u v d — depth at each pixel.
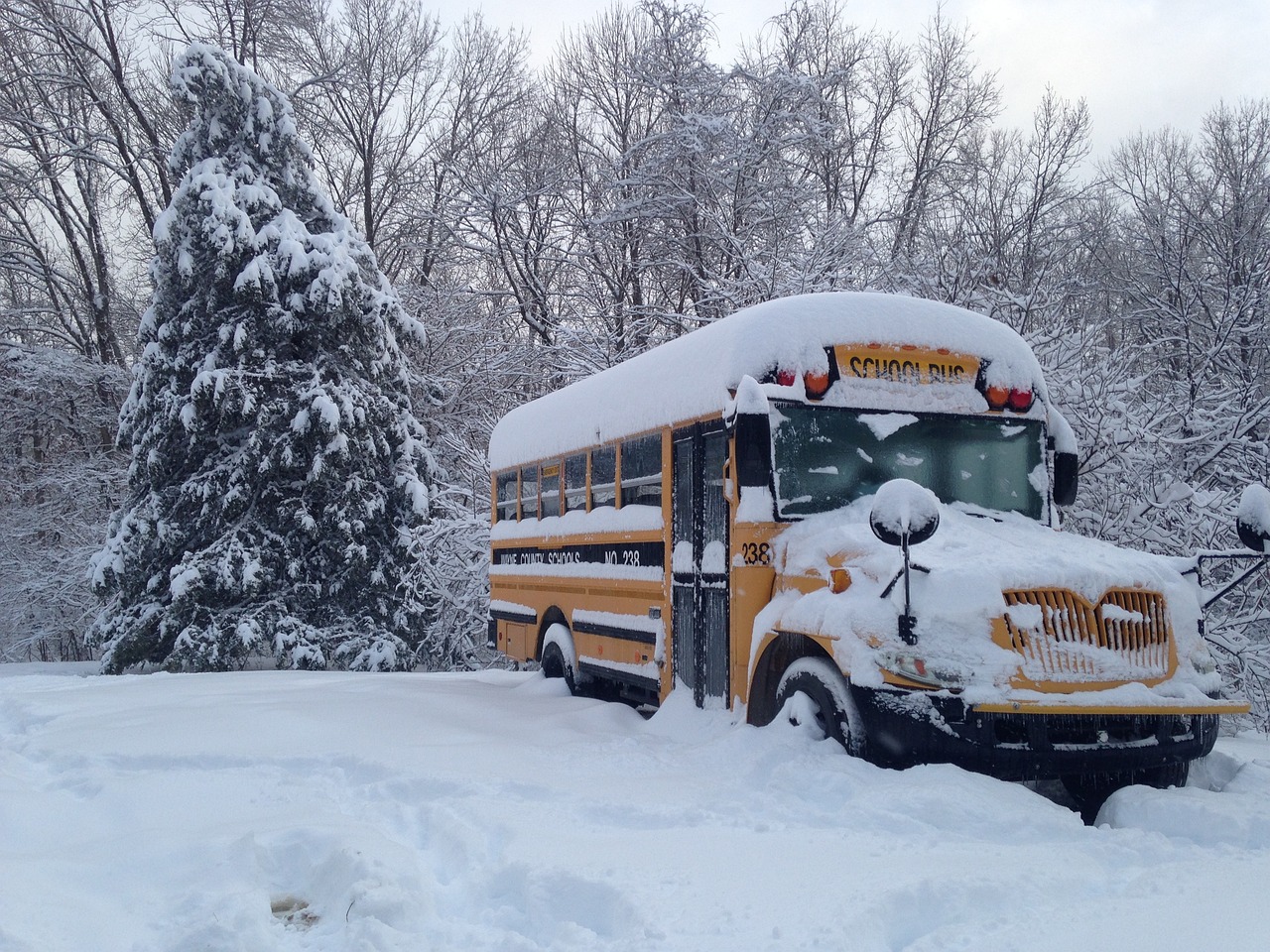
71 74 25.58
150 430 17.48
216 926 3.75
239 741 7.18
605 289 24.27
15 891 4.05
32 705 9.92
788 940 3.45
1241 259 20.28
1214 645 9.98
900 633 5.59
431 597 17.95
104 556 17.34
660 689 8.07
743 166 21.09
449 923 3.99
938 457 7.11
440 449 21.39
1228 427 11.55
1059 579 5.66
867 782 5.34
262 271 16.92
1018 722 5.49
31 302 27.45
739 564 6.88
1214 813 4.90
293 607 17.12
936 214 25.05
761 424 6.55
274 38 26.59
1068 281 13.05
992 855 4.37
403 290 23.62
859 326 7.08
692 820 5.11
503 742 7.18
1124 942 3.39
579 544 9.82
